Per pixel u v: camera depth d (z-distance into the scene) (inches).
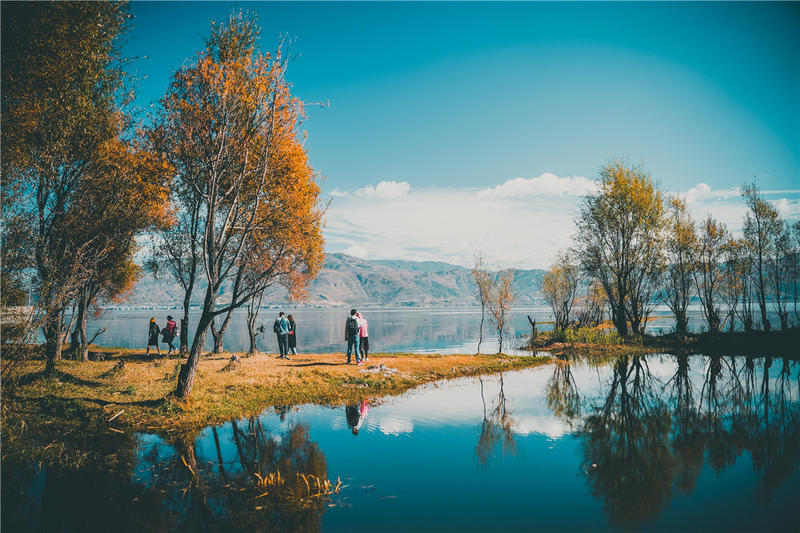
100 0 561.6
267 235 818.2
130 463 400.8
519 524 295.6
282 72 568.4
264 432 508.7
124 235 791.7
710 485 368.5
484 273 1240.2
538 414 610.2
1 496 327.6
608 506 325.4
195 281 944.9
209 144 568.1
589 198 1604.3
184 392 571.5
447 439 492.1
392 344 1813.5
